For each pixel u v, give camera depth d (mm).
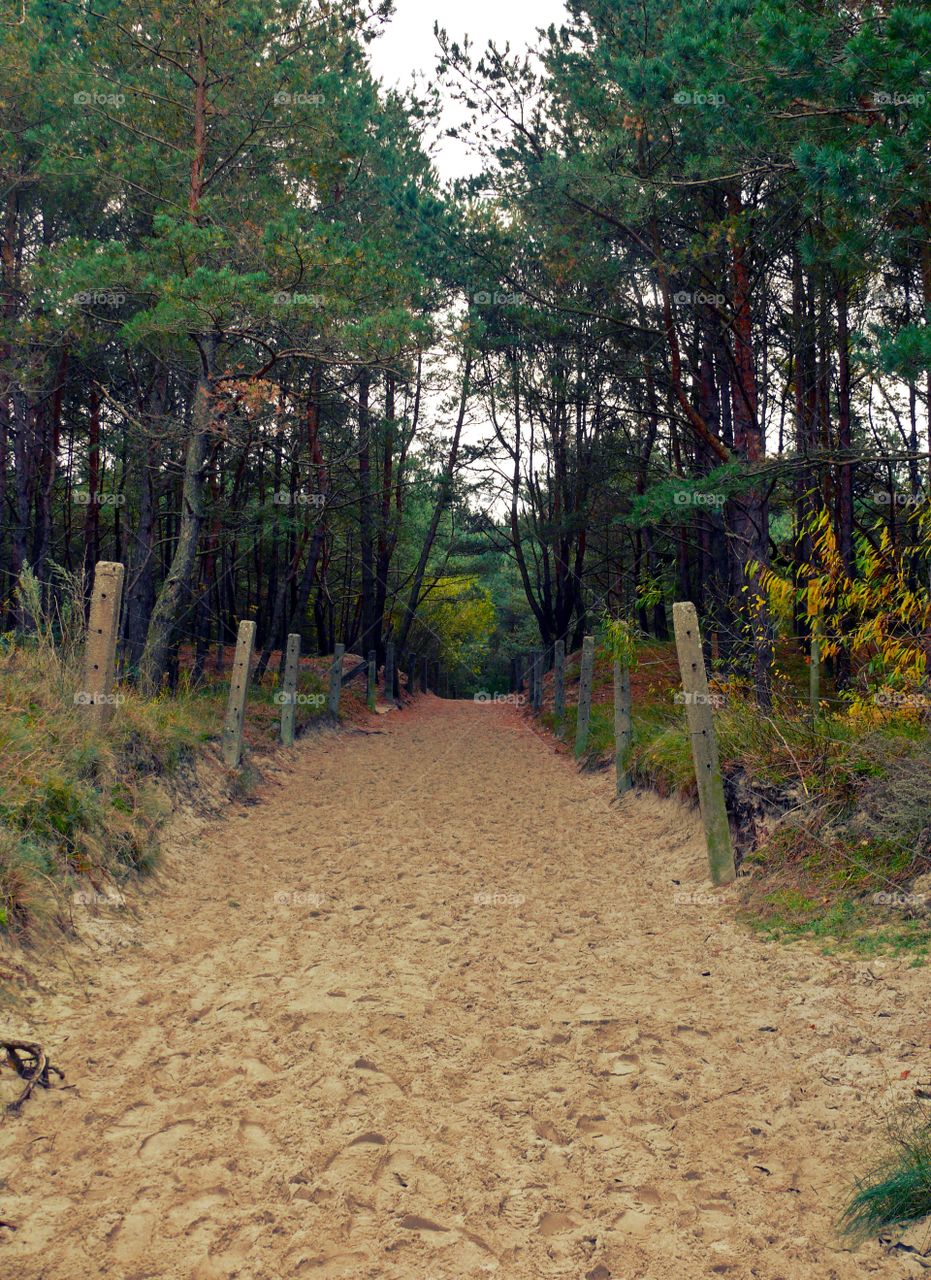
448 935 6332
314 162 15500
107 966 5340
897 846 6133
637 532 27547
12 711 7004
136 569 16266
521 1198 3254
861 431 19109
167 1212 3129
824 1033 4391
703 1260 2914
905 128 8281
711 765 7215
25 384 15695
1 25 14523
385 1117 3795
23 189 16641
